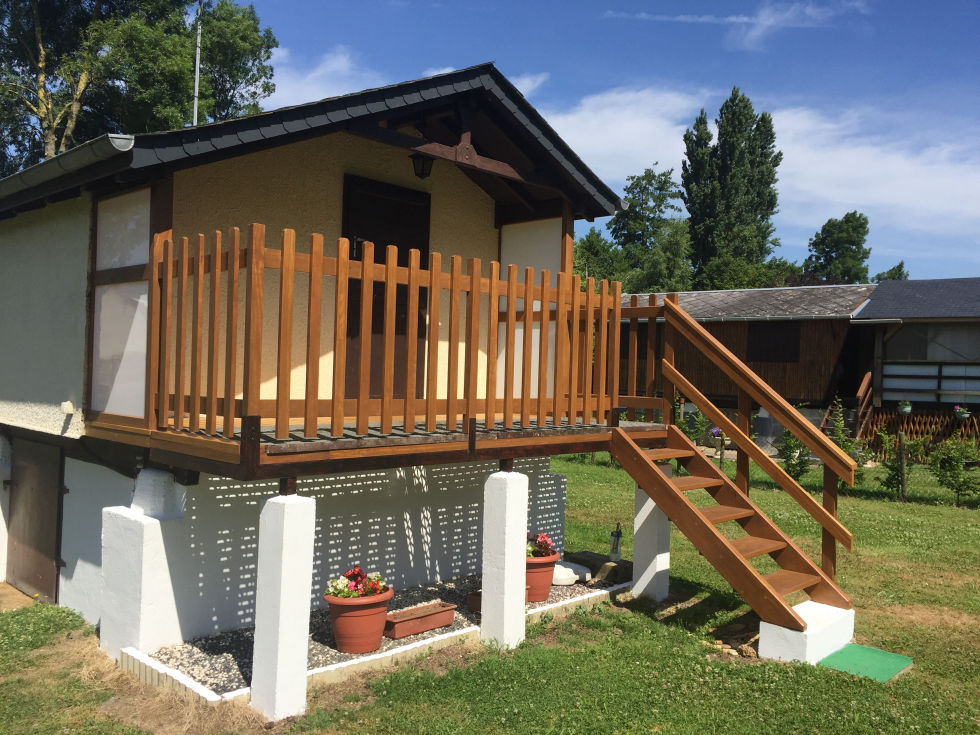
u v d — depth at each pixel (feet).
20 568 26.89
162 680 16.49
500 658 18.17
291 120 18.74
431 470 25.31
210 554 19.36
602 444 22.49
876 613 22.68
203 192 20.43
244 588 20.13
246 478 14.52
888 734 14.56
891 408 68.18
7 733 14.90
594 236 170.81
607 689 16.48
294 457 15.10
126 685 17.03
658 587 23.49
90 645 20.07
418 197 25.90
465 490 26.55
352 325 24.14
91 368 21.08
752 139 198.29
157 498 18.76
